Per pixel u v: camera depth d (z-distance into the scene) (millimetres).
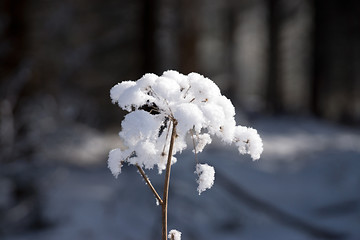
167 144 1144
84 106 10781
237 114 16734
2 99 9156
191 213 5602
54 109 9609
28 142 8773
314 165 7887
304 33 27031
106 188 7473
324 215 5863
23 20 10250
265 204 5883
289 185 6844
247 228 5594
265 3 24250
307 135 14961
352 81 22359
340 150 9156
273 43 22859
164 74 1161
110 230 5645
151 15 12398
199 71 13688
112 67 13406
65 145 9273
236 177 6469
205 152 7629
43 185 7086
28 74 9695
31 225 6191
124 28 13719
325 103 21734
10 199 6742
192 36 13453
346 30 21703
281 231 5500
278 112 20906
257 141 1168
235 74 27594
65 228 5918
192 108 1047
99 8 13523
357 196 6203
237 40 29578
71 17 12484
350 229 5414
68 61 11680
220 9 26672
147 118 1041
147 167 1135
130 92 1061
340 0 21516
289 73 29578
